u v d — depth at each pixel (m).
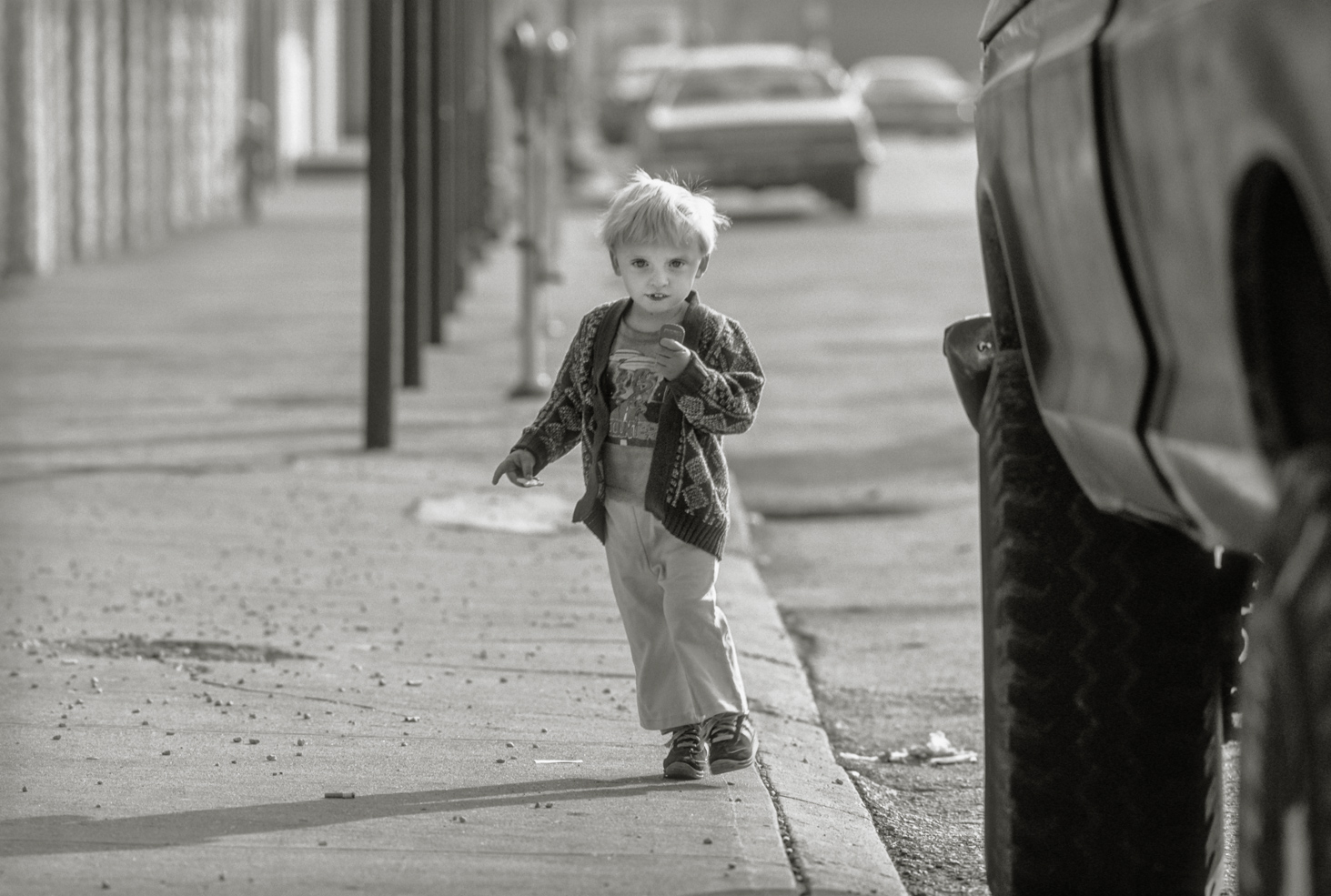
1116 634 11.80
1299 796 7.77
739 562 24.30
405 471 29.75
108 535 24.59
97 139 72.88
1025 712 11.91
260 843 13.10
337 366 42.97
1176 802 11.91
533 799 14.27
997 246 12.16
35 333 48.94
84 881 12.25
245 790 14.40
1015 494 11.88
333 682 17.83
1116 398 9.98
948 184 114.94
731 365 14.30
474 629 20.08
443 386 40.00
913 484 30.89
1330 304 8.20
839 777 15.78
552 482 29.05
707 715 14.26
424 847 13.06
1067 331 10.82
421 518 26.12
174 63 85.19
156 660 18.55
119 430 33.50
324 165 128.75
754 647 19.78
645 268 14.09
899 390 40.38
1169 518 10.23
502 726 16.42
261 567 22.95
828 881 12.64
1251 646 8.42
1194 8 8.38
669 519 14.17
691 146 86.44
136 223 77.62
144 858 12.75
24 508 26.28
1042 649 11.84
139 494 27.47
